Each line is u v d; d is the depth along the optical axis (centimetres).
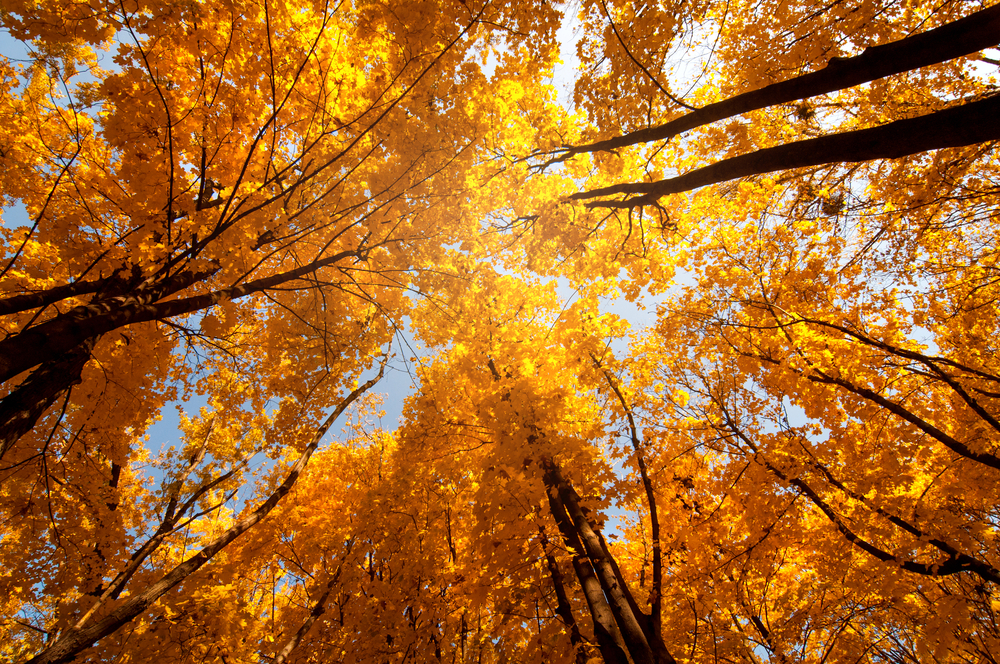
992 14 230
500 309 630
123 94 326
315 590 624
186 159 420
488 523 486
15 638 633
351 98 452
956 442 499
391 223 473
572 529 473
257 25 388
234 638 563
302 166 467
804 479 553
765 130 572
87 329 282
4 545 519
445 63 412
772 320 640
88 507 525
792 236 640
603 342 591
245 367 556
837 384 568
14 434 269
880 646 666
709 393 686
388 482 627
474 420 611
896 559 505
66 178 396
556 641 426
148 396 500
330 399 548
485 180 528
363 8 380
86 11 331
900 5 436
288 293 546
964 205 517
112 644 496
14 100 423
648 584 620
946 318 579
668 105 481
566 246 602
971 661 593
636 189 461
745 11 519
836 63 288
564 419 546
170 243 344
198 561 508
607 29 445
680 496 650
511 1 400
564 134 557
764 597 680
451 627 603
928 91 512
